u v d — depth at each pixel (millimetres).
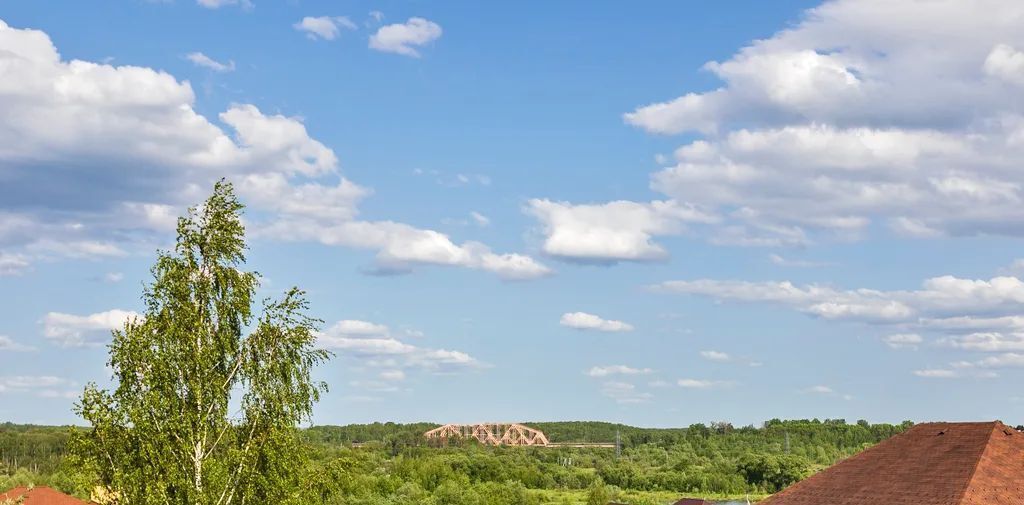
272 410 40156
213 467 38000
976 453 40688
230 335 40750
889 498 40250
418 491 156625
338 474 41719
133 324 39844
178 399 39125
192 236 41156
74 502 63812
